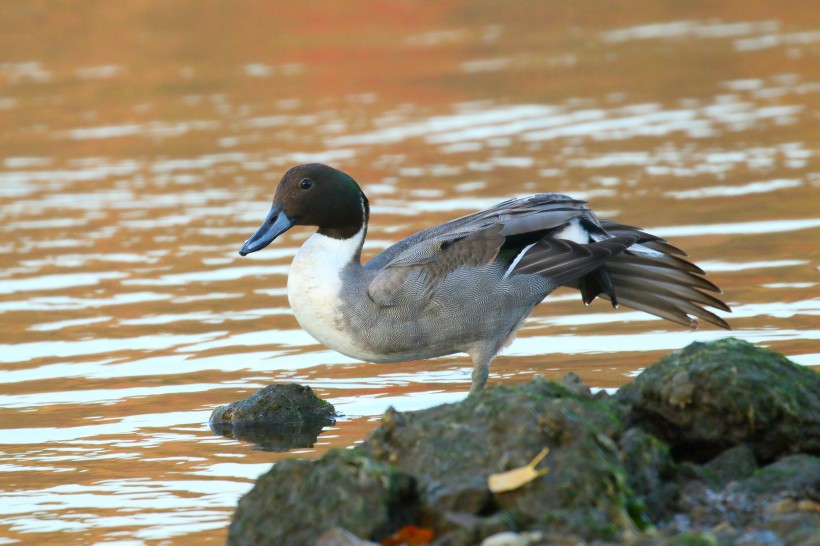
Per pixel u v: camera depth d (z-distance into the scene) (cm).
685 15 3622
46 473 991
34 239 1773
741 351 891
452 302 1085
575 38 3316
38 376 1250
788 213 1738
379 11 3688
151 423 1111
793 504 776
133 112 2623
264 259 1670
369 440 835
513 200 1157
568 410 816
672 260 1156
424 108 2578
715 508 786
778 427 853
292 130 2427
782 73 2758
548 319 1384
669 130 2300
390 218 1798
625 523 737
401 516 766
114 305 1481
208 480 966
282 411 1107
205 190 2019
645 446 809
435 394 1168
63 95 2791
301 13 3650
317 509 754
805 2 3738
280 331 1381
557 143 2244
